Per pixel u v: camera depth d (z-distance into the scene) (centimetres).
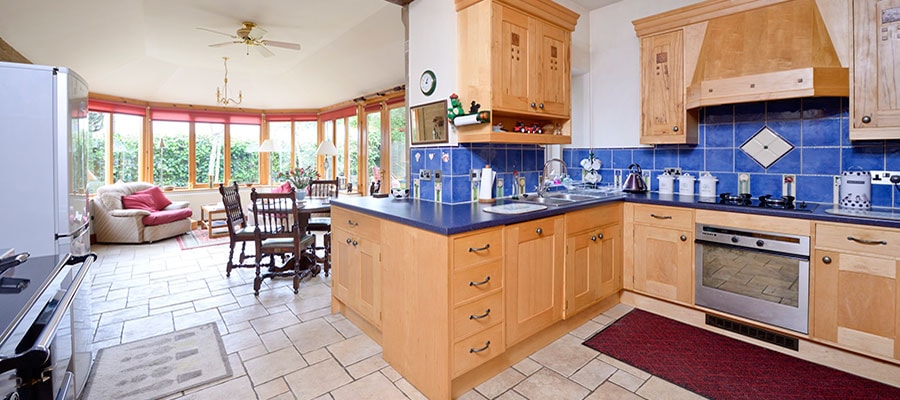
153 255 484
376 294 238
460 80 263
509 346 215
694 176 317
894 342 195
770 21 253
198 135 739
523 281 222
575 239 256
